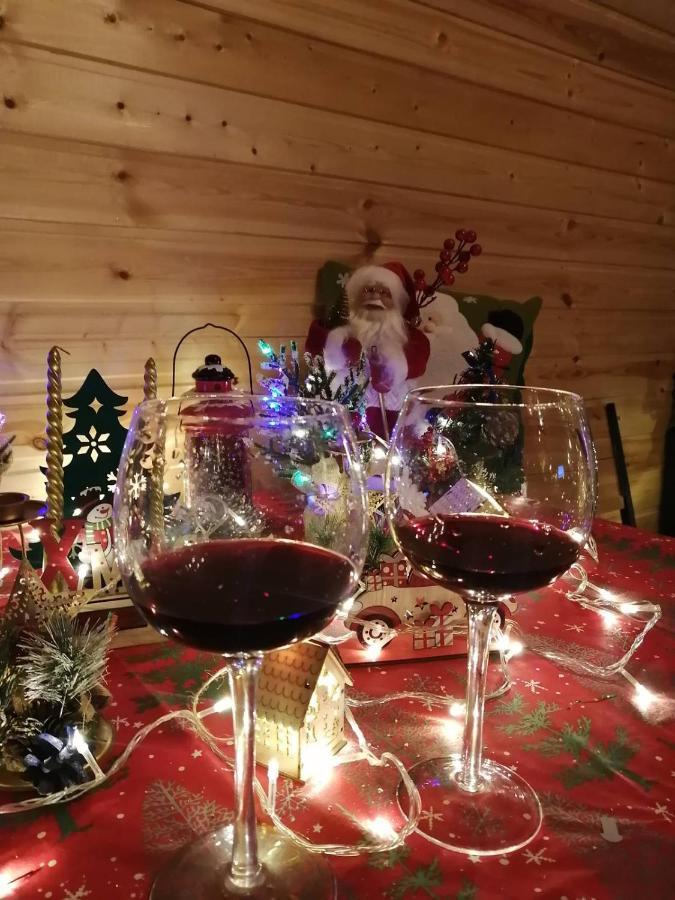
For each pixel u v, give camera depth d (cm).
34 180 107
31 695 52
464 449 56
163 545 45
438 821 49
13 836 47
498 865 45
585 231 185
